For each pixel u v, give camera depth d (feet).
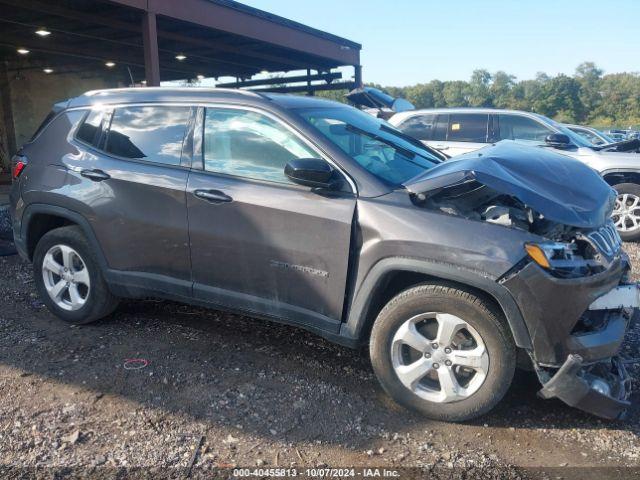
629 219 24.94
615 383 10.02
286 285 11.29
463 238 9.60
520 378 11.76
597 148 26.21
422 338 10.12
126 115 13.43
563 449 9.43
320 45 54.60
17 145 65.98
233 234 11.62
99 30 46.65
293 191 11.13
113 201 12.98
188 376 11.78
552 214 9.45
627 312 10.48
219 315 15.17
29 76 66.64
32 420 10.14
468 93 393.29
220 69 70.49
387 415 10.45
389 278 10.42
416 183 10.26
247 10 44.29
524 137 28.04
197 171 12.23
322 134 11.38
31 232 14.74
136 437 9.68
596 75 397.80
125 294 13.47
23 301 16.21
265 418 10.28
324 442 9.61
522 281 9.21
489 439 9.71
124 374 11.83
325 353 12.96
